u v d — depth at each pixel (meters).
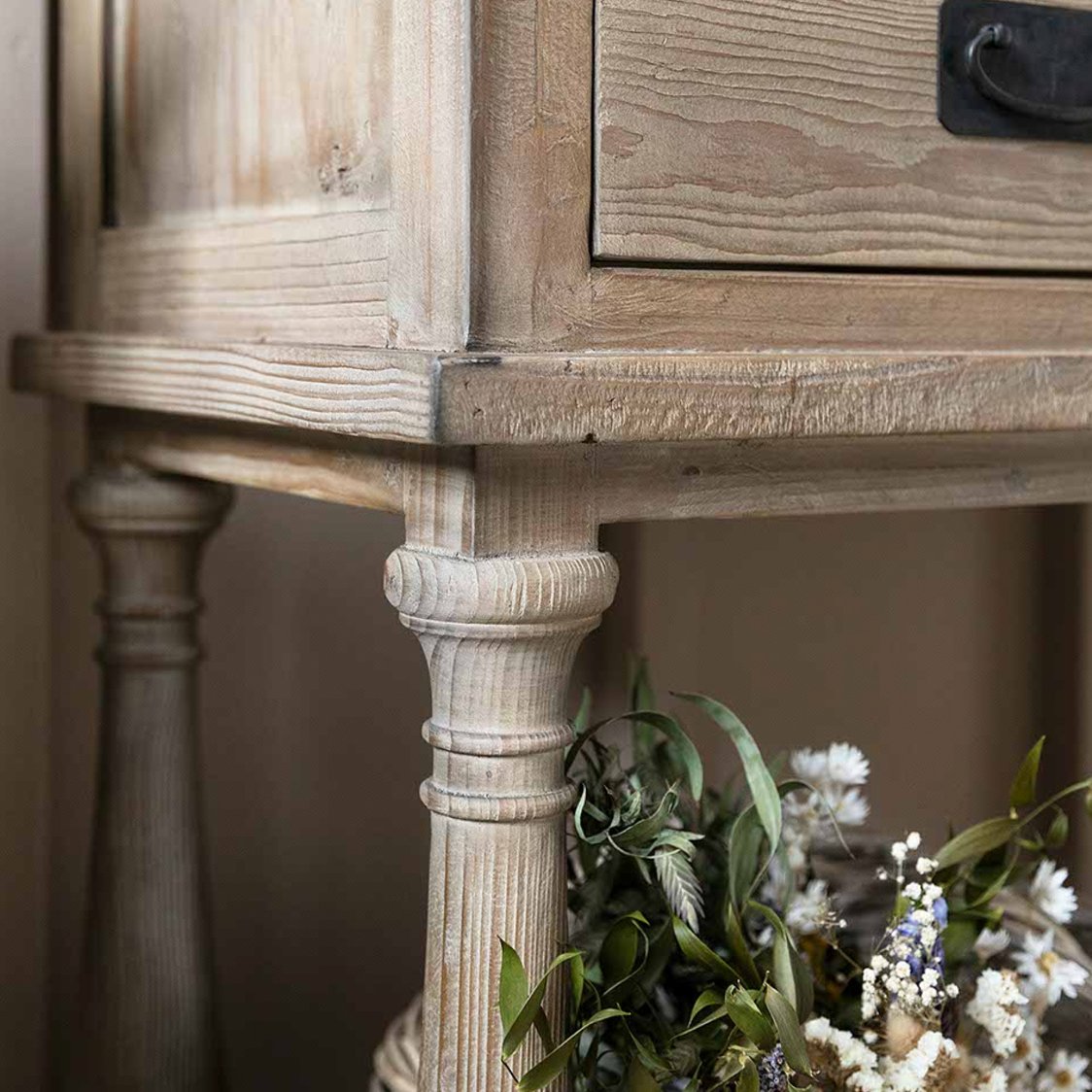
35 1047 1.32
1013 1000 0.85
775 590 1.58
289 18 0.90
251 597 1.40
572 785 0.77
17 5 1.24
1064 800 1.73
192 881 1.20
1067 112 0.85
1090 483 0.92
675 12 0.75
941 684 1.68
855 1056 0.80
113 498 1.14
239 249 0.96
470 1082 0.76
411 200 0.76
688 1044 0.82
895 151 0.82
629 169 0.75
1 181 1.24
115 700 1.19
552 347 0.74
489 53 0.71
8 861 1.30
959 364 0.79
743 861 0.86
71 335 1.10
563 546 0.75
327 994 1.46
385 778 1.47
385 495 0.81
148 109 1.08
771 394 0.74
